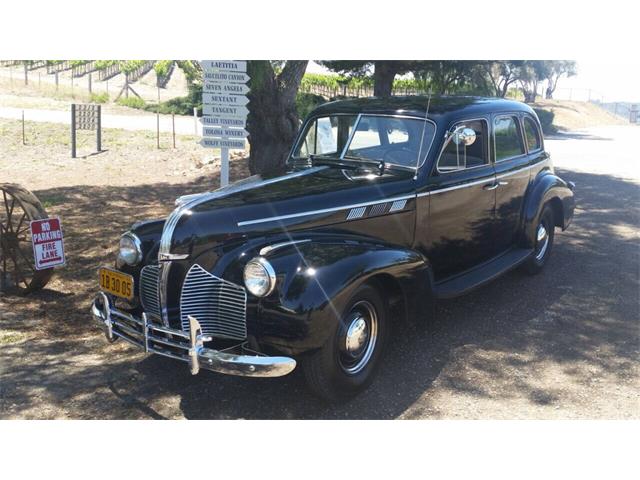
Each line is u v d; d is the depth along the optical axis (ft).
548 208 22.15
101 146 59.57
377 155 16.75
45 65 150.20
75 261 24.16
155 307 13.82
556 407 13.17
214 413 13.01
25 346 16.35
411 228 16.12
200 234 13.04
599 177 48.03
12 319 18.22
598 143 85.87
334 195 14.60
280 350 12.26
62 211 33.47
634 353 15.85
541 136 22.45
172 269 13.02
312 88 103.04
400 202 15.64
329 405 13.30
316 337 12.12
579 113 164.96
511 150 20.25
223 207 13.48
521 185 20.44
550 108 153.48
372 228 15.17
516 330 17.28
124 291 13.75
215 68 22.34
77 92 106.32
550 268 23.16
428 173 16.31
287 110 32.91
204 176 45.83
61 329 17.66
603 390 13.93
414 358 15.49
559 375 14.64
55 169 49.65
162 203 36.09
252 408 13.23
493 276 18.11
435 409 13.09
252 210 13.57
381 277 13.97
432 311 14.90
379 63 43.09
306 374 12.74
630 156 65.36
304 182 15.25
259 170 33.63
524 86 152.87
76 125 58.34
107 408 13.17
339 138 17.42
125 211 33.68
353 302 12.90
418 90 57.98
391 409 13.12
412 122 16.67
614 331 17.26
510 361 15.35
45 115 75.77
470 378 14.47
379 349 13.92
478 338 16.72
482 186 18.20
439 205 16.76
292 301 12.07
